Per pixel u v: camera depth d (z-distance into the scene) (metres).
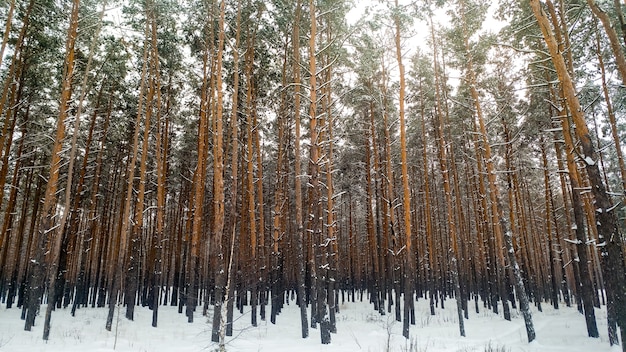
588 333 13.98
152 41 17.94
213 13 16.09
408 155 27.69
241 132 21.47
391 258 23.14
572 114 10.53
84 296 22.81
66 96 14.25
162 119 21.41
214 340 12.68
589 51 15.79
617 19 13.09
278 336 14.48
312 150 14.47
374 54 15.87
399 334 15.09
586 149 10.34
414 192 30.91
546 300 28.09
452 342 14.00
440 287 27.36
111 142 23.34
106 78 19.70
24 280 22.27
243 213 19.42
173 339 13.76
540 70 16.61
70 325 14.89
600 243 10.20
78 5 14.58
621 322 9.50
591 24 14.62
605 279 9.98
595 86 14.69
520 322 18.92
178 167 26.27
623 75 9.48
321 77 18.69
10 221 22.58
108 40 17.19
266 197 29.84
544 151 23.34
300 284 14.21
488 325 18.38
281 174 21.20
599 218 10.11
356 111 23.64
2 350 10.24
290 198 26.81
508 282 25.42
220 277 13.27
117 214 31.00
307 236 24.69
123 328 15.12
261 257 18.92
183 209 28.42
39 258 13.39
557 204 36.03
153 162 24.88
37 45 16.62
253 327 16.22
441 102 23.30
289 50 19.45
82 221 30.28
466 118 23.58
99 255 24.70
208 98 20.33
